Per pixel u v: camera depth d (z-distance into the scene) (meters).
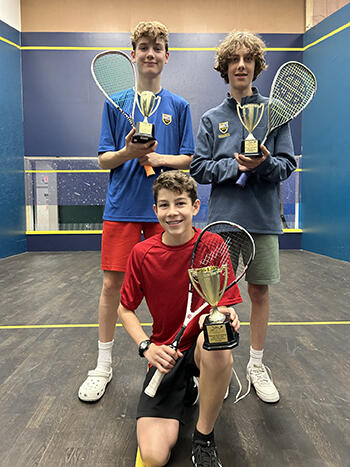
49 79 6.77
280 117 1.73
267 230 1.67
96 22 6.90
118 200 1.76
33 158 6.84
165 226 1.31
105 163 1.73
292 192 6.93
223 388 1.17
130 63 1.86
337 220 5.76
